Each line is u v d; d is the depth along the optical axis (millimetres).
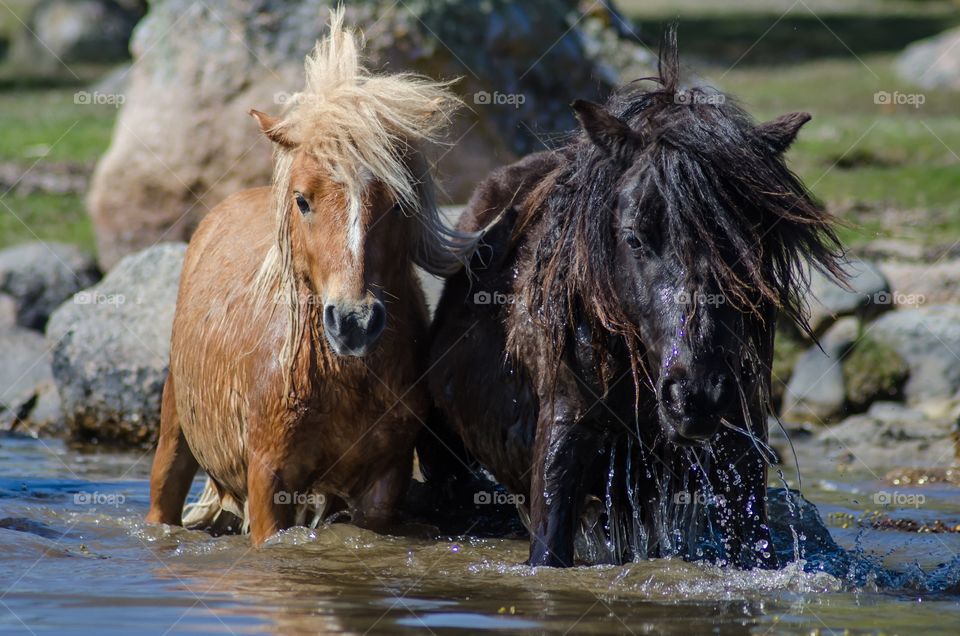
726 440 8508
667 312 7734
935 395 17062
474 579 8453
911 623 7406
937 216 24359
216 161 21703
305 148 9156
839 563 9281
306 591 8055
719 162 7930
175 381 11250
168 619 7254
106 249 22359
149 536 10352
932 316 17750
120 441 15766
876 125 33375
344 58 9719
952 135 31750
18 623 7148
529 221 9617
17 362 18016
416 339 9969
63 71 49750
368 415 9688
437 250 9750
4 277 20750
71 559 9133
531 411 9250
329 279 8875
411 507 11008
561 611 7555
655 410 8625
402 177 9117
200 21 22016
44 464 14148
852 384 17312
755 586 8289
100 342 15828
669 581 8336
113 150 22391
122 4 53812
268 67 21703
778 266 8312
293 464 9766
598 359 8508
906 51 45844
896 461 14570
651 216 7852
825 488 13000
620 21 25719
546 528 8789
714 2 63938
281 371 9539
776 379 17641
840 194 26094
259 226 11000
